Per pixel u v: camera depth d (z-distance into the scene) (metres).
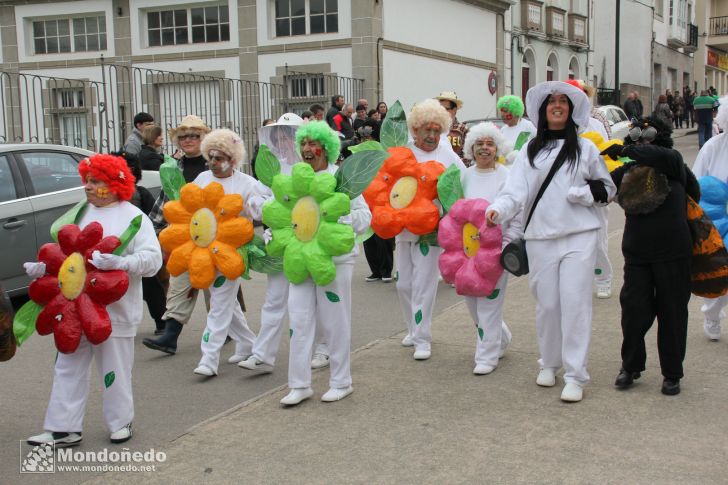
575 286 4.69
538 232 4.78
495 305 5.36
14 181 7.72
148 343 6.02
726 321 6.42
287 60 17.77
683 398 4.71
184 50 18.56
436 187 5.72
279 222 4.94
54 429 4.30
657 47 35.59
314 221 4.80
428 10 19.39
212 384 5.50
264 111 17.98
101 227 4.26
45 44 19.86
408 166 5.81
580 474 3.73
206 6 18.42
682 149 23.48
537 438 4.19
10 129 19.89
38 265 4.28
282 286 5.59
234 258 5.45
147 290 6.76
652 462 3.82
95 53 19.31
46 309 4.20
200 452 4.23
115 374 4.35
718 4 42.91
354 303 7.93
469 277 5.24
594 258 4.75
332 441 4.30
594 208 4.79
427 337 5.84
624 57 34.25
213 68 18.42
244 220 5.53
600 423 4.36
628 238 4.79
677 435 4.15
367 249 8.99
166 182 5.90
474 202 5.38
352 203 5.07
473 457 3.99
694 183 4.92
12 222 7.56
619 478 3.67
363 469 3.92
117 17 18.97
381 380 5.36
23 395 5.34
